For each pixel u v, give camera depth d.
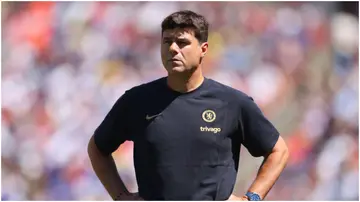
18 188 39.53
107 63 42.41
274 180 14.33
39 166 40.16
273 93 42.28
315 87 42.53
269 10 43.38
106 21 42.94
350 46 43.41
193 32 13.92
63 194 39.75
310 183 39.88
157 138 14.02
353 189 39.91
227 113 14.14
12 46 42.12
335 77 42.72
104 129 14.68
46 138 40.78
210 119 14.02
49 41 42.50
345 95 42.28
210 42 42.59
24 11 42.78
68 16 42.97
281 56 42.88
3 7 42.22
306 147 41.12
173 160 13.93
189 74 14.05
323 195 39.81
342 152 40.78
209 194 13.88
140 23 42.94
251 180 37.91
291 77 42.72
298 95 42.44
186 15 13.98
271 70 42.62
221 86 14.34
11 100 41.12
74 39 42.72
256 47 42.84
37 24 42.66
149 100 14.26
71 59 42.44
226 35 42.81
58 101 41.50
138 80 42.34
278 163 14.38
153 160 14.05
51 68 42.19
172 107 14.11
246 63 42.56
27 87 41.56
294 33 43.31
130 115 14.38
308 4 43.97
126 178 37.84
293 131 41.66
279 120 41.88
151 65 42.59
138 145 14.26
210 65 42.28
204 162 13.91
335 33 43.78
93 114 41.53
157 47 42.88
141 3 43.06
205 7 43.00
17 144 40.41
